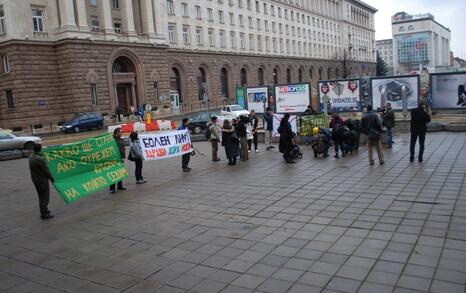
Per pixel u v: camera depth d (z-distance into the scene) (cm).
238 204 1059
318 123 2025
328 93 2839
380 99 2641
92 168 1244
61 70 4328
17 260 793
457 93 2505
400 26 17662
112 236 888
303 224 869
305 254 715
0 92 4244
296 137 2055
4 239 928
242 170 1520
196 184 1339
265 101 3200
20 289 665
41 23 4325
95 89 4434
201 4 6284
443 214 866
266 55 7788
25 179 1677
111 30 4662
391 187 1110
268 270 665
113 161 1306
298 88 2975
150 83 5062
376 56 14350
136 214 1043
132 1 5194
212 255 742
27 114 4119
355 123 1706
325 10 10594
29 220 1070
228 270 676
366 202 991
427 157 1485
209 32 6488
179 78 5922
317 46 10019
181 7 5919
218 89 6569
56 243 873
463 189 1043
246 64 7225
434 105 2566
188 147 1612
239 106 3631
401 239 750
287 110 3030
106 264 739
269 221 905
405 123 2245
